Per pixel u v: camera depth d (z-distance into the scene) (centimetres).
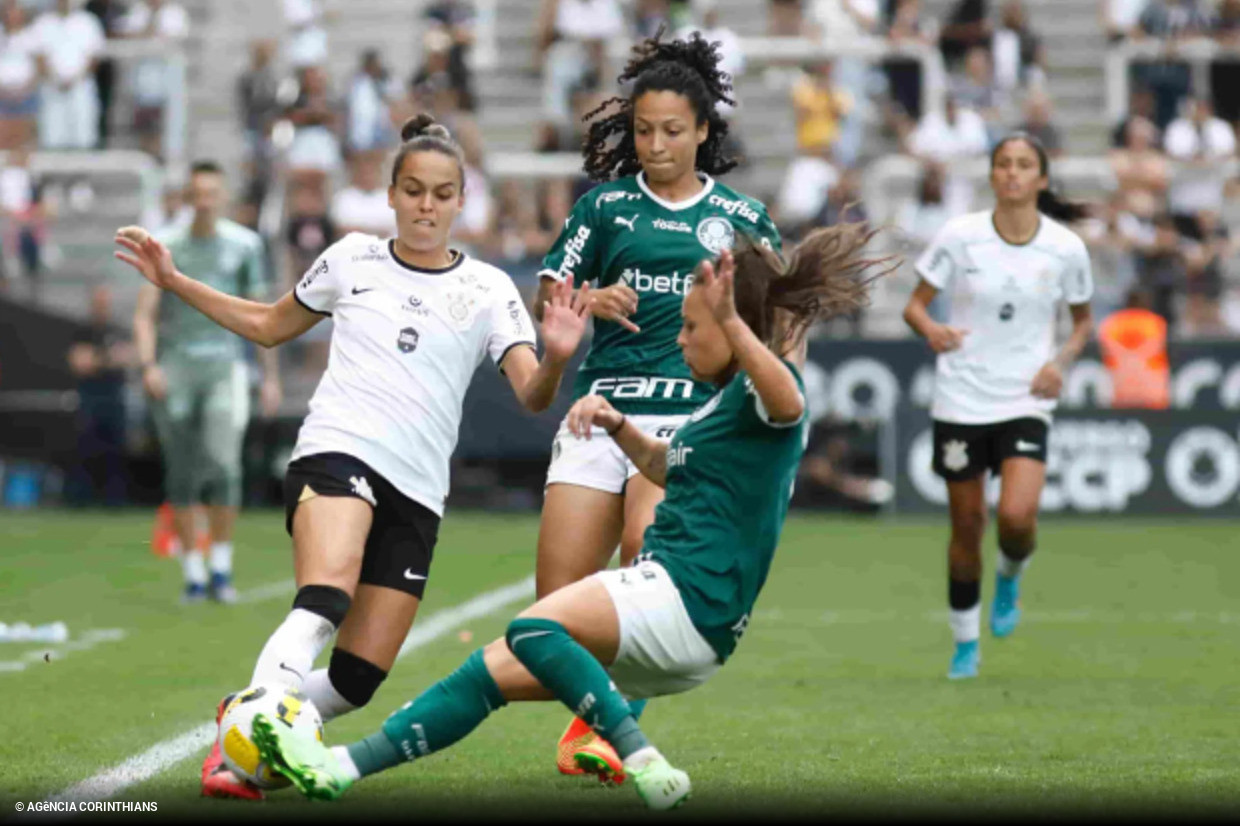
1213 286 6606
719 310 1814
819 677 3080
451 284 2127
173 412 4162
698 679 1889
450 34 7788
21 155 7581
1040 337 3256
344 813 1875
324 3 8769
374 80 7444
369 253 2141
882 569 4816
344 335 2116
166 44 8000
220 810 1898
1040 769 2214
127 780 2133
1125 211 6919
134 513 6431
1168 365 6212
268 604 4109
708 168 2433
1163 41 8000
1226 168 7238
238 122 8350
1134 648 3425
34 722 2575
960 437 3216
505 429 6238
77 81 7875
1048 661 3262
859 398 6278
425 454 2092
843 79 7831
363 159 7206
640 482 2222
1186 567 4844
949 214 7006
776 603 4150
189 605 4091
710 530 1855
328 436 2062
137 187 7638
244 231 4266
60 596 4234
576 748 2191
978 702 2802
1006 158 3250
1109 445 6159
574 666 1802
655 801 1781
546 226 6912
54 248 7594
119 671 3089
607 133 2469
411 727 1862
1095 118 7962
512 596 4191
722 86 2416
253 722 1844
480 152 7362
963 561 3111
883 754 2338
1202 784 2095
